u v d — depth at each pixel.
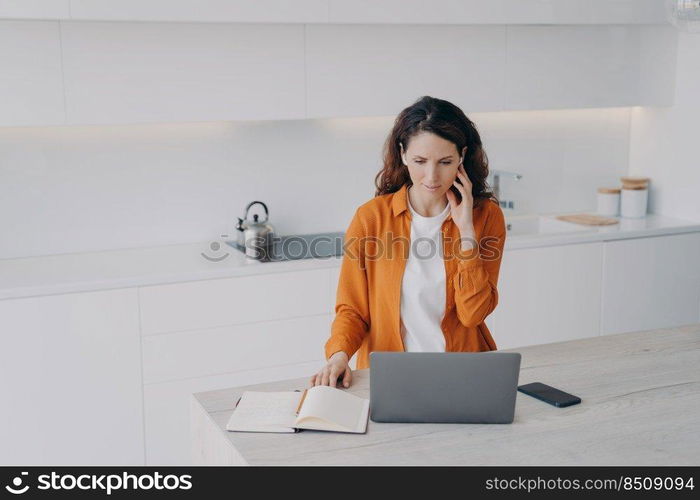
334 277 3.63
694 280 4.39
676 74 4.39
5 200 3.60
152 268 3.45
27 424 3.23
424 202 2.42
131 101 3.40
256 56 3.55
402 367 1.95
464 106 3.95
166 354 3.39
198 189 3.89
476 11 3.76
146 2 3.25
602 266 4.14
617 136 4.68
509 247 3.92
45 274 3.34
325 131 4.07
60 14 3.13
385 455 1.80
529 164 4.51
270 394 2.13
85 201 3.72
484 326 2.52
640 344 2.57
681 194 4.44
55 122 3.31
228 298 3.45
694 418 2.00
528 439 1.89
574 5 3.95
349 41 3.69
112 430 3.35
